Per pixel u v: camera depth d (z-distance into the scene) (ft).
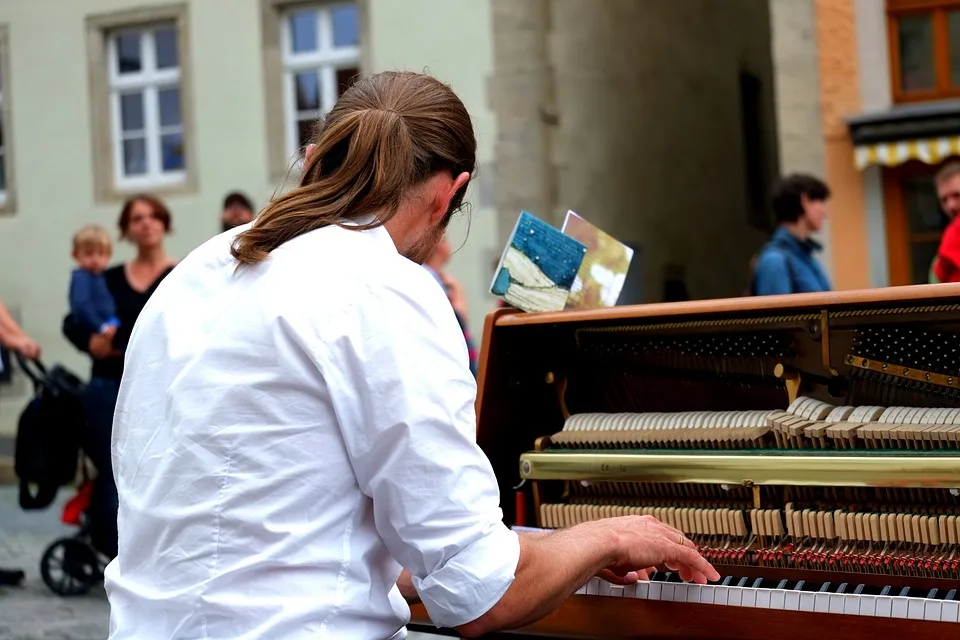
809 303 9.76
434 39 42.39
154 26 46.03
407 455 7.26
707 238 57.06
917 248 34.81
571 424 11.40
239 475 7.23
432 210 8.21
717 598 9.50
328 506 7.34
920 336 10.26
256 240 7.73
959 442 9.25
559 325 11.67
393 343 7.33
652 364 11.65
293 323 7.32
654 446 10.77
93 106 45.98
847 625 9.02
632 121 49.90
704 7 58.03
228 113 44.65
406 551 7.45
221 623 7.16
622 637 9.85
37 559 26.22
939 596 9.16
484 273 41.34
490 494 7.58
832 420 9.95
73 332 22.66
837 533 9.77
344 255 7.60
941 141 33.47
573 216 11.87
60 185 46.29
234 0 44.39
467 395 7.62
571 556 8.14
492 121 41.93
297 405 7.29
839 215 35.22
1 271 46.85
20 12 46.60
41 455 22.53
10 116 46.73
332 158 8.17
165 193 45.47
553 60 43.52
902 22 35.86
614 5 48.93
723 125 59.72
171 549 7.28
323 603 7.23
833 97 35.12
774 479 9.78
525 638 10.37
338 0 43.88
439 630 10.48
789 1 35.45
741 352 11.21
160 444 7.46
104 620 20.93
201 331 7.59
